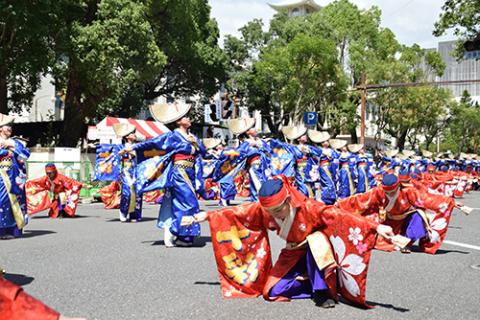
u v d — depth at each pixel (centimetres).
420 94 4941
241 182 1167
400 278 611
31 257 706
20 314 238
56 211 1262
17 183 871
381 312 466
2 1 1759
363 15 4397
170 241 797
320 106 4350
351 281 461
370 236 444
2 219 854
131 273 611
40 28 1898
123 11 2173
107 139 2075
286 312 460
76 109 2747
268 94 4616
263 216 483
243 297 492
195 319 441
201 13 3488
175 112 813
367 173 1623
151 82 3619
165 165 788
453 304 502
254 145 1088
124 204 1156
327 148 1402
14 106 2911
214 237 488
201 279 583
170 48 2950
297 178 1277
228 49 4531
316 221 464
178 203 784
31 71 2062
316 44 3631
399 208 779
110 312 460
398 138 5684
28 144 3400
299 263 493
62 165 1895
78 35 2109
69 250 762
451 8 2348
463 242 914
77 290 533
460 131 7806
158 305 482
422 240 798
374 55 4444
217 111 1820
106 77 2230
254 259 494
